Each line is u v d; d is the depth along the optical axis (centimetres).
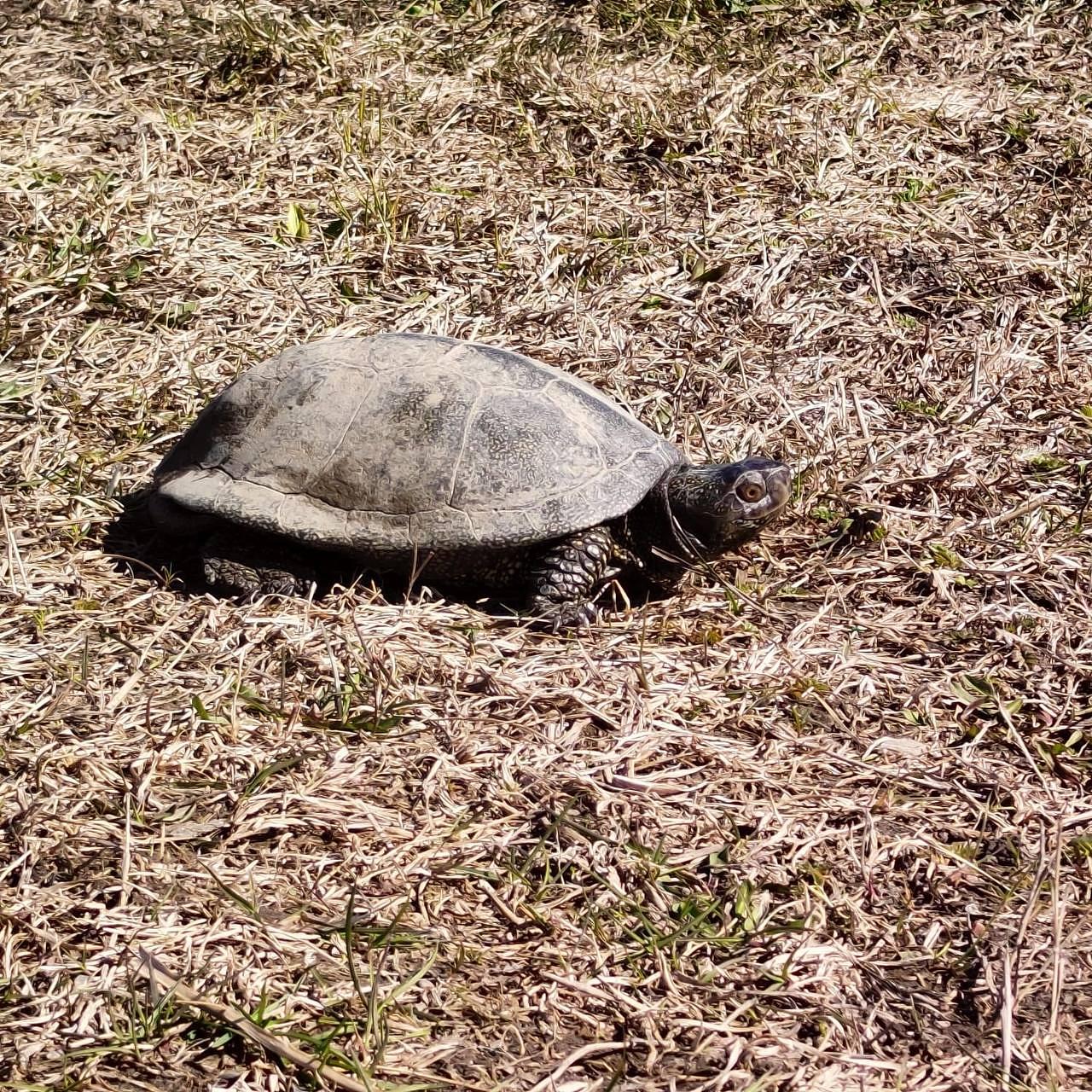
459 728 65
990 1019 57
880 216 100
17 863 60
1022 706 68
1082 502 78
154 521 73
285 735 65
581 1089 55
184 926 58
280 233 97
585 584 71
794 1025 57
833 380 86
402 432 70
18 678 67
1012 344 89
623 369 87
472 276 94
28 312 89
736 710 67
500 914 59
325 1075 55
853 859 62
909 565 74
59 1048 55
